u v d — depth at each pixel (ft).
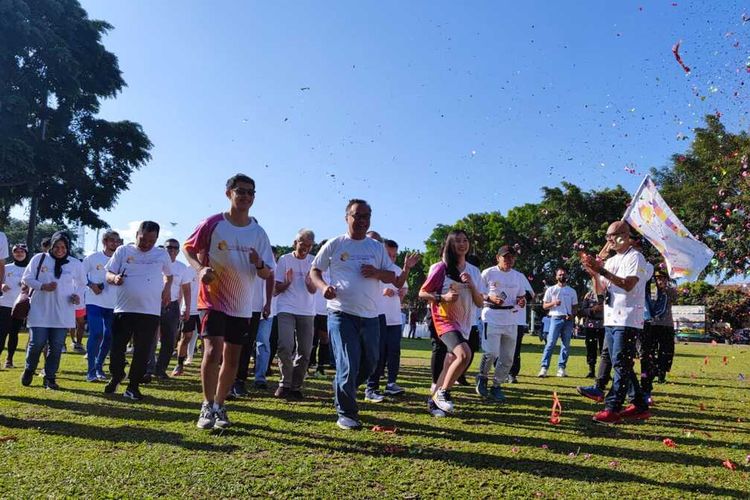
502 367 22.59
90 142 115.03
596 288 19.93
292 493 9.93
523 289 23.30
